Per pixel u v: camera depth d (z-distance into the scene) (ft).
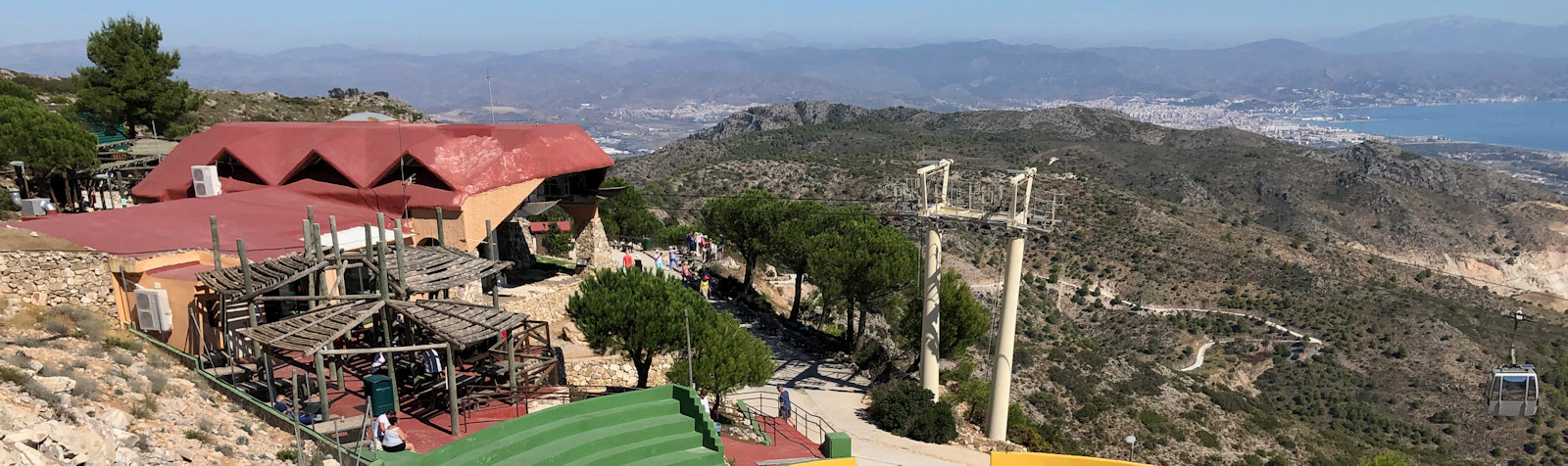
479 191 105.50
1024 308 308.60
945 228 112.88
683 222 329.11
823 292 136.15
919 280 131.03
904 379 125.49
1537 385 116.16
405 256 77.36
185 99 186.50
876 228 137.90
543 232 182.91
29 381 45.52
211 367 66.59
